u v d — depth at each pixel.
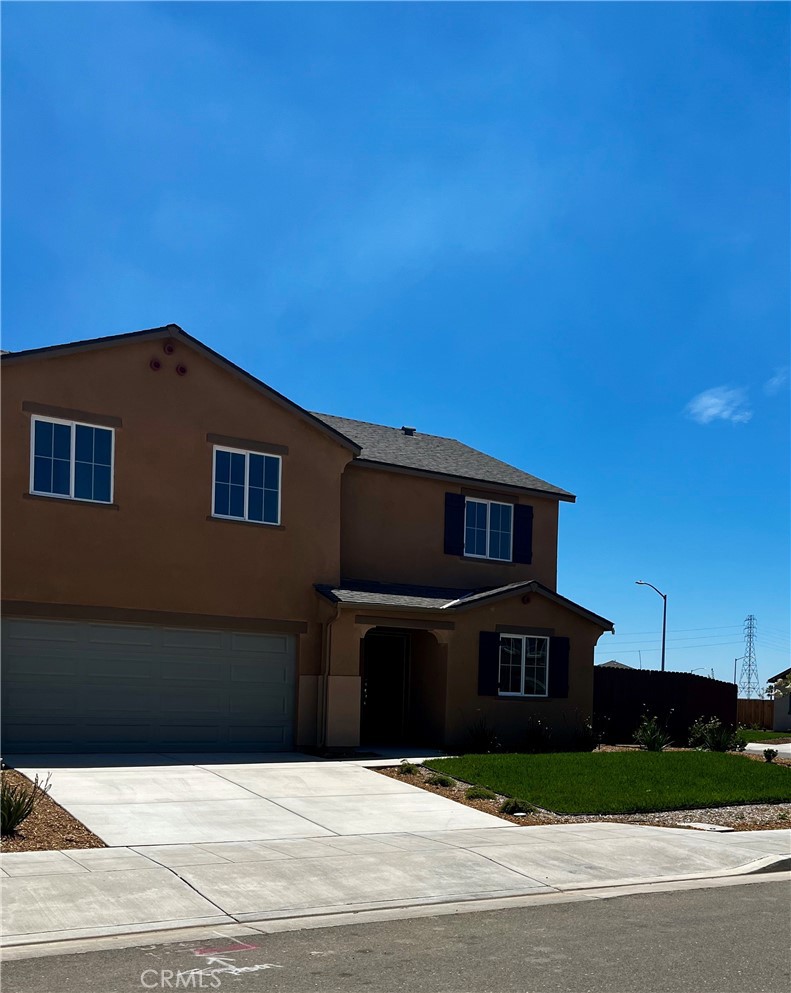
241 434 19.20
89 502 17.36
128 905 8.41
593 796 15.03
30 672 16.75
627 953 7.48
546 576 24.83
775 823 14.35
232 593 18.81
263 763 17.14
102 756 16.81
